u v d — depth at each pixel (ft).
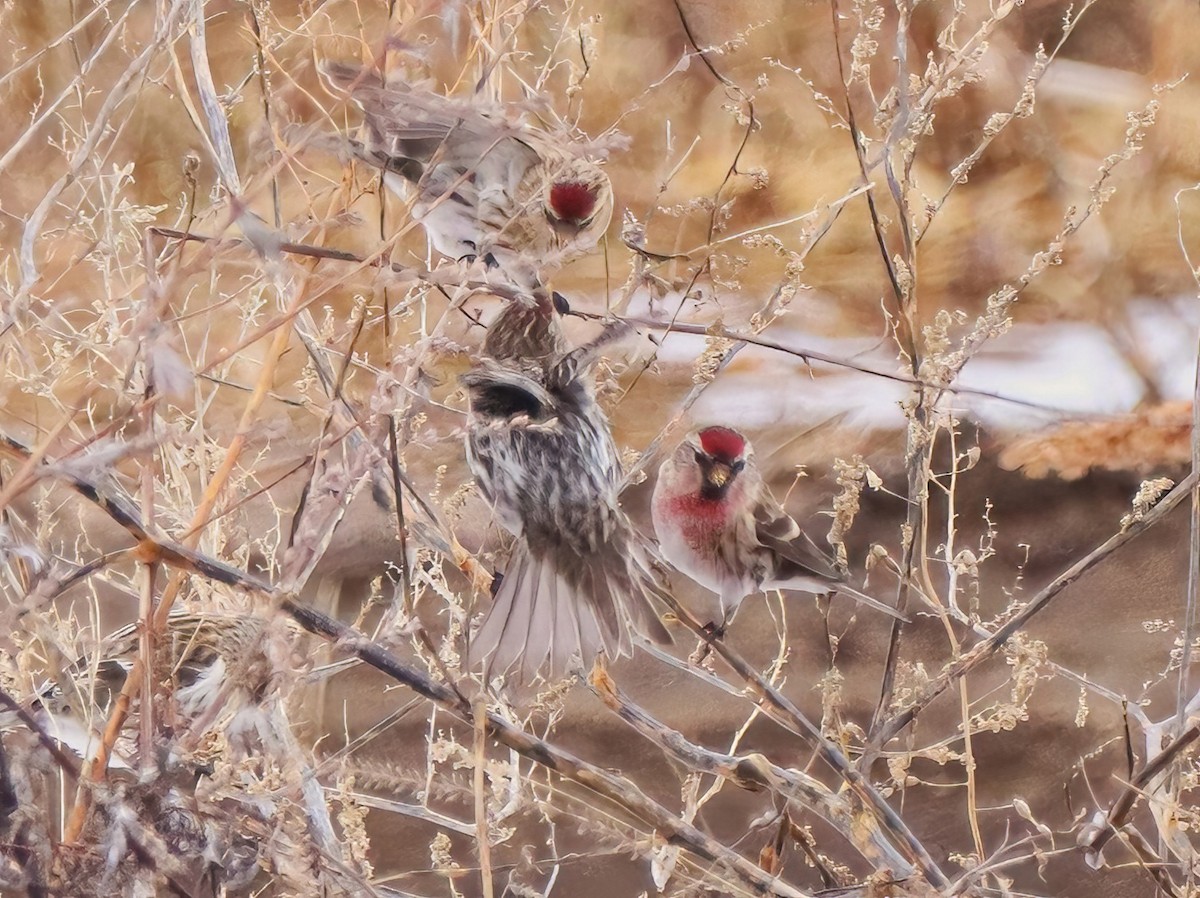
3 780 15.02
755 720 32.78
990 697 32.73
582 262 38.60
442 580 20.17
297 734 21.86
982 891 19.31
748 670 18.80
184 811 15.94
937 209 20.63
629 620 17.46
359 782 21.15
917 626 35.55
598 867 26.17
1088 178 51.65
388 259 15.80
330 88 16.65
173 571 16.67
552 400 17.65
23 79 29.04
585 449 17.63
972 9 49.98
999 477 41.39
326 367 18.24
